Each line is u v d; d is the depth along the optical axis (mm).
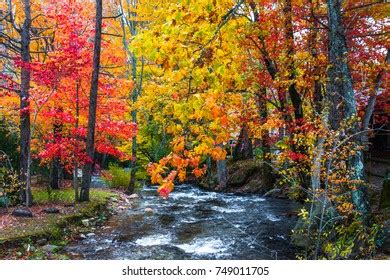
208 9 4129
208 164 19953
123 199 15297
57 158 14695
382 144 18328
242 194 17328
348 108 6699
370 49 9531
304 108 10789
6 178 12062
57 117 11469
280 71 8898
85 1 14891
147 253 8508
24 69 11312
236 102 7180
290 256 8219
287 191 15406
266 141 10898
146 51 4105
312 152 6020
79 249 8750
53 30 13039
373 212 7559
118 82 13500
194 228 10883
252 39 8062
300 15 8844
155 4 8203
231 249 8820
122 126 13062
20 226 9188
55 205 12008
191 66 4203
